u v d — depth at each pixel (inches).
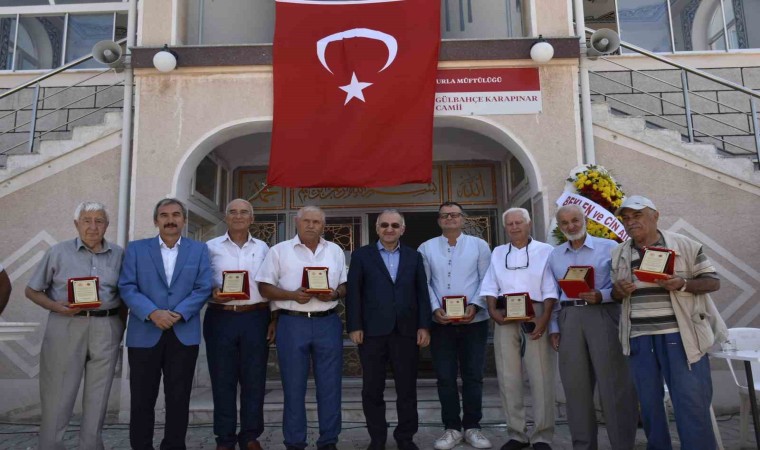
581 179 210.1
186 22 253.4
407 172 219.5
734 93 305.1
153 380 150.3
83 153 235.1
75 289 142.1
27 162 234.4
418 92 224.7
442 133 280.5
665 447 134.2
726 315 224.1
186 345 151.6
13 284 227.8
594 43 230.5
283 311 163.0
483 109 231.6
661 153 233.1
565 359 151.3
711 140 298.7
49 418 144.6
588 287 143.2
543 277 163.3
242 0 265.0
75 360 147.7
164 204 158.7
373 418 162.7
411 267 168.6
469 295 174.2
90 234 151.6
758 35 317.4
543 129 230.8
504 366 167.5
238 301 164.7
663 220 229.5
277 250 165.3
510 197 284.5
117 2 336.8
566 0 240.5
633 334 136.6
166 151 229.8
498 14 262.7
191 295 154.5
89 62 326.6
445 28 262.4
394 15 232.2
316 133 223.0
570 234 153.7
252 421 161.3
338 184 219.9
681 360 130.6
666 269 127.7
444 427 189.0
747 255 226.7
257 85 233.6
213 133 230.7
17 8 334.6
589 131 231.0
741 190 230.1
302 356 159.2
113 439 189.2
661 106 302.8
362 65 227.8
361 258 169.2
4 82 322.3
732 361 226.2
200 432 198.1
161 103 232.7
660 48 317.1
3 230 230.7
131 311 152.0
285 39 231.0
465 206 299.4
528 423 200.7
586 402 149.2
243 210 170.2
